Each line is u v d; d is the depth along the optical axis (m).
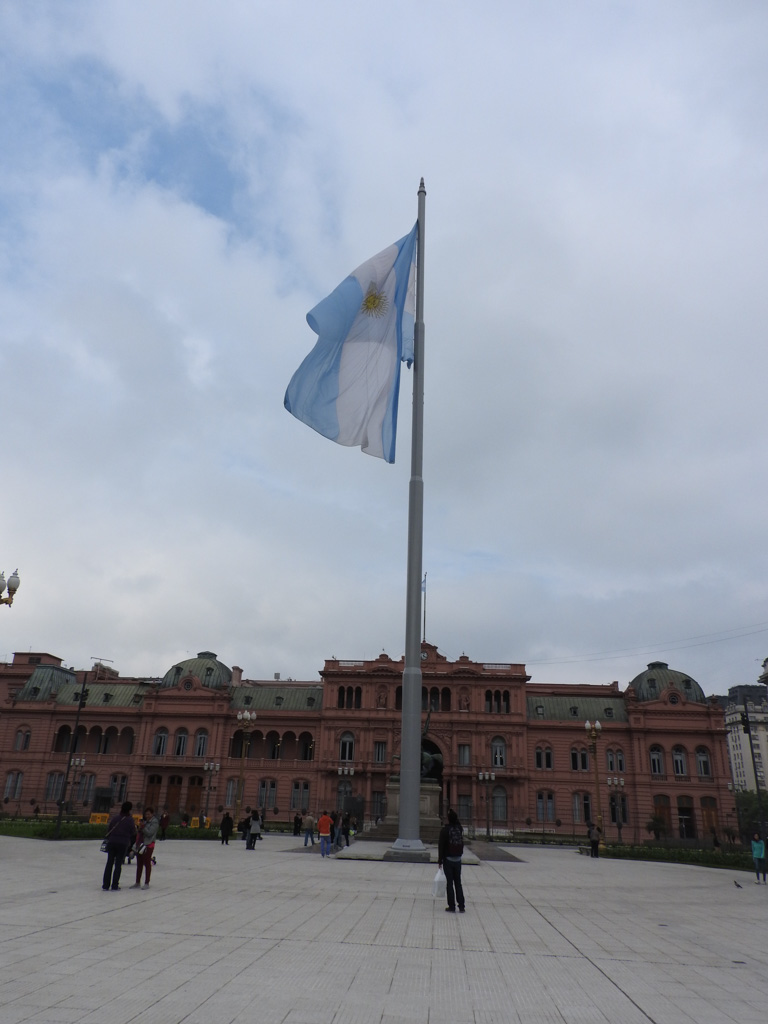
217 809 92.81
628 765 92.31
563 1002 10.78
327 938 14.52
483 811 89.75
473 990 11.23
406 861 30.44
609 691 106.00
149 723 97.12
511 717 93.00
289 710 98.44
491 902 21.41
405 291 33.53
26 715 99.62
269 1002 10.05
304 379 31.47
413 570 31.80
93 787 95.69
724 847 59.34
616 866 40.75
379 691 95.50
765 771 185.38
